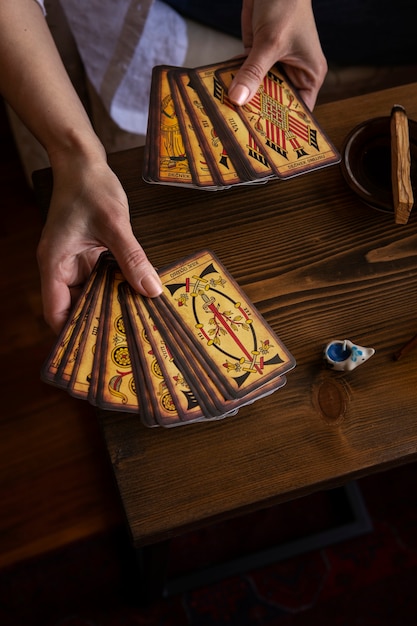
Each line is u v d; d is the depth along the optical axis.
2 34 1.05
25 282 1.88
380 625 1.56
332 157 1.10
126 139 1.63
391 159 1.09
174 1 1.45
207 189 1.07
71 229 1.02
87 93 1.63
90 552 1.60
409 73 1.74
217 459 0.92
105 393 0.93
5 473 1.66
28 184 1.98
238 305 1.00
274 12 1.14
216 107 1.12
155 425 0.91
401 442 0.94
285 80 1.17
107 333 0.96
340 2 1.55
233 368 0.95
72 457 1.69
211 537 1.63
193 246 1.07
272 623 1.57
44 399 1.74
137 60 1.46
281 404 0.96
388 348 1.00
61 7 1.42
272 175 1.07
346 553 1.62
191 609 1.57
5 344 1.80
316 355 0.99
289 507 1.67
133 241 1.00
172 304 0.99
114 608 1.56
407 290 1.05
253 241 1.07
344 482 0.95
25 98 1.07
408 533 1.65
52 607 1.56
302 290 1.04
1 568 1.58
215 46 1.56
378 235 1.08
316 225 1.09
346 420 0.95
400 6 1.57
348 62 1.67
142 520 0.89
